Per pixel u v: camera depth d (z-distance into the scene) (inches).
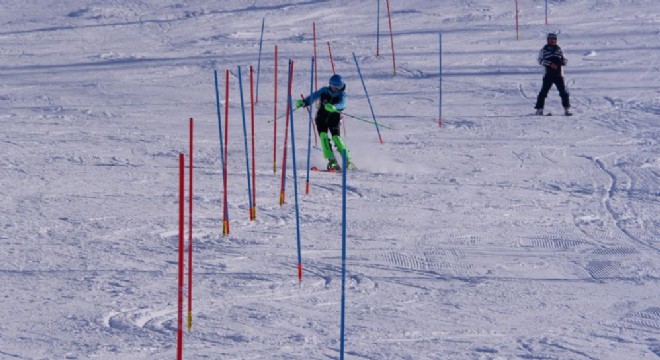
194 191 1731.1
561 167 2117.4
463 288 1143.6
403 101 3152.1
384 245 1365.7
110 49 4468.5
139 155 2140.7
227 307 1027.9
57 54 4303.6
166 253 1273.4
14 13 5674.2
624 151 2327.8
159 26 5191.9
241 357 858.8
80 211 1520.7
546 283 1178.0
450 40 4544.8
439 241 1403.8
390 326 973.8
